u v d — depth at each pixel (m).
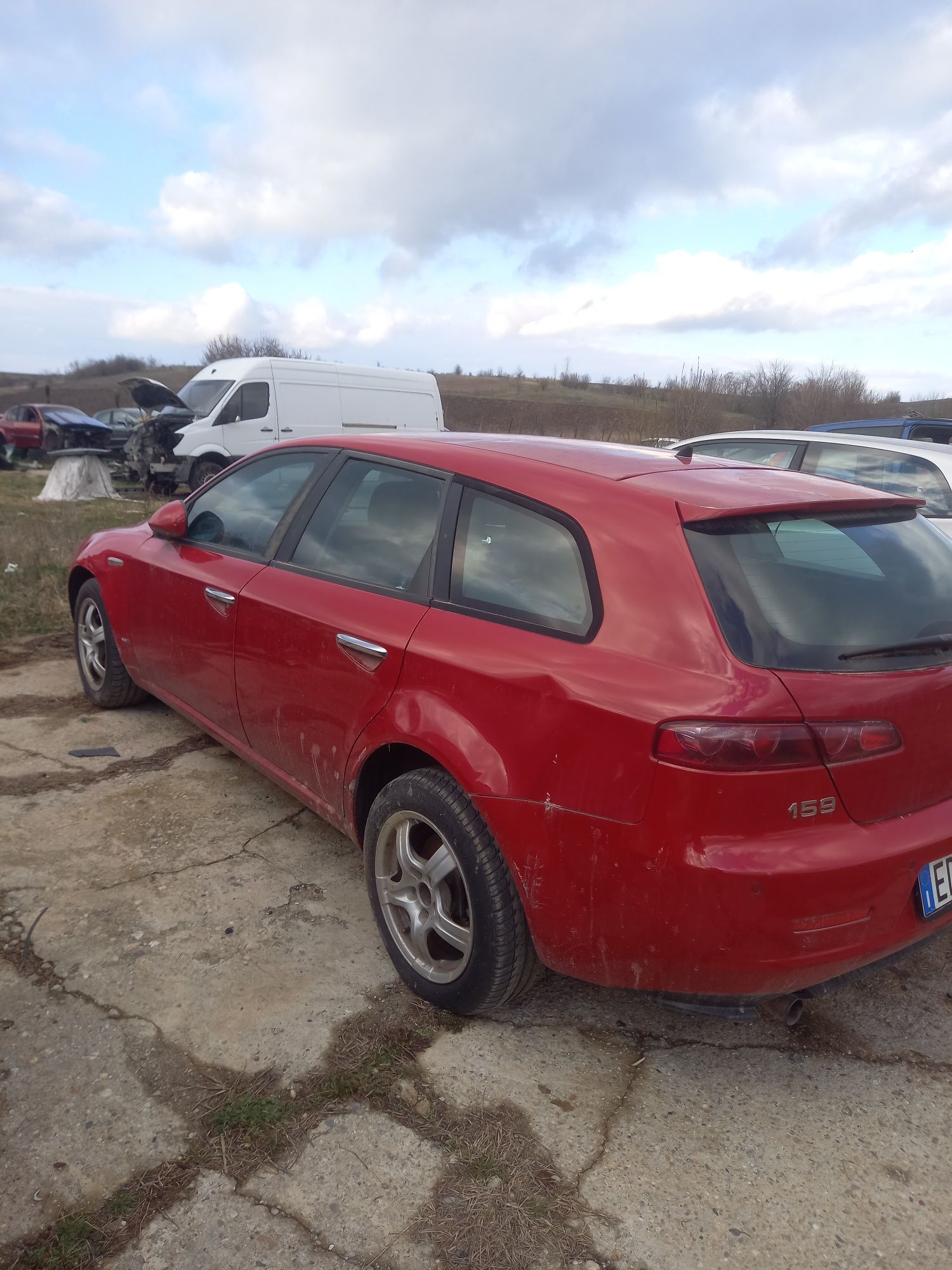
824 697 1.98
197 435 15.26
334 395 16.53
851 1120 2.27
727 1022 2.61
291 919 2.95
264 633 3.20
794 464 7.16
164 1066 2.28
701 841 1.95
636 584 2.19
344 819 2.95
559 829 2.16
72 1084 2.20
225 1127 2.10
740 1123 2.23
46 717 4.64
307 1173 2.00
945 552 2.59
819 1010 2.70
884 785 2.07
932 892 2.16
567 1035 2.52
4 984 2.54
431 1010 2.56
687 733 1.95
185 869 3.21
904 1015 2.69
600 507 2.36
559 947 2.24
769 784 1.93
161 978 2.61
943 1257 1.90
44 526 9.48
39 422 23.61
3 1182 1.93
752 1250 1.89
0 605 6.80
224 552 3.65
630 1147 2.13
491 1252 1.84
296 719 3.08
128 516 12.38
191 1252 1.80
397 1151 2.07
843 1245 1.91
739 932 1.96
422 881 2.56
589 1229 1.91
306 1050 2.37
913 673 2.13
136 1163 2.00
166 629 3.91
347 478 3.21
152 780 3.92
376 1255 1.82
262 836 3.48
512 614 2.42
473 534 2.63
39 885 3.06
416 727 2.48
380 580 2.86
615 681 2.10
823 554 2.31
